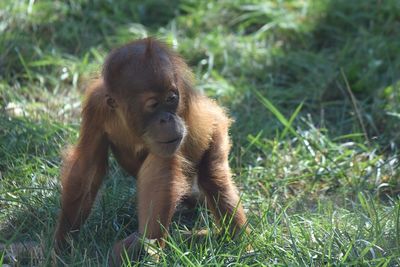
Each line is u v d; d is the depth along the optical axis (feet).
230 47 60.13
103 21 63.00
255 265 34.65
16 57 57.93
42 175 44.24
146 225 34.76
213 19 64.08
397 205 38.96
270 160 47.80
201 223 40.91
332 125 53.31
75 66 57.47
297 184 46.91
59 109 52.70
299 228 38.37
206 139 39.17
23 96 55.31
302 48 62.13
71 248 36.37
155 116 35.32
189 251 34.42
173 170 36.47
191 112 38.01
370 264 34.47
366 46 59.57
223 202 39.50
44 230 38.99
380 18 62.95
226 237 37.11
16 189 41.50
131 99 35.40
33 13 63.10
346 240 36.47
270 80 56.90
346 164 47.93
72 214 38.47
